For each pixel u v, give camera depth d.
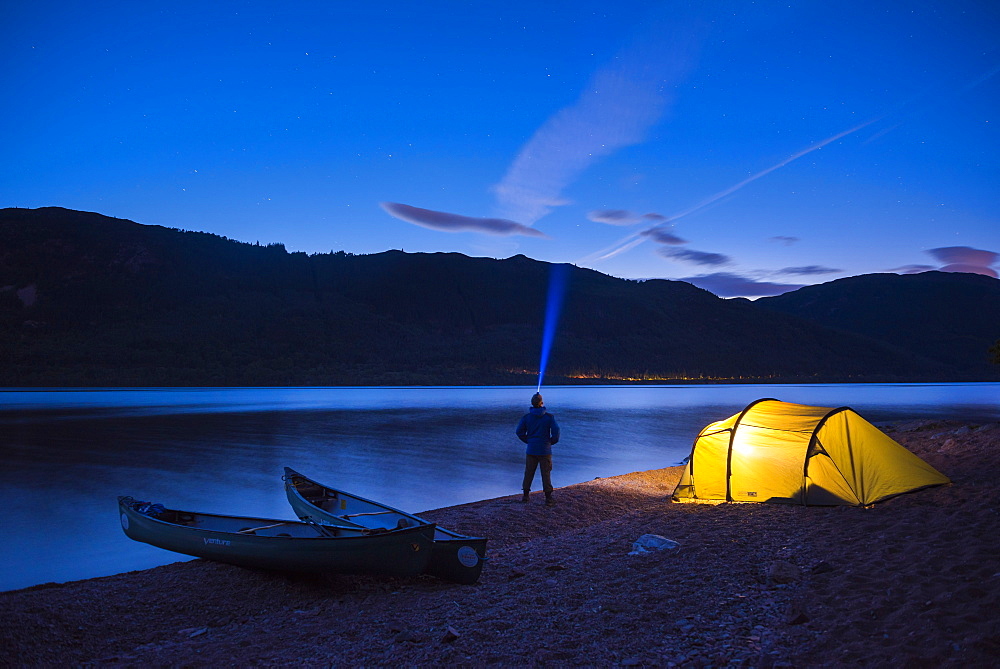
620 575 5.98
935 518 6.74
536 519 9.70
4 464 17.48
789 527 7.29
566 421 34.19
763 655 3.74
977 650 3.35
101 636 5.55
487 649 4.33
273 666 4.49
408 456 19.50
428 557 6.52
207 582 6.89
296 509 9.10
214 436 25.33
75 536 9.98
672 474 14.23
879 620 4.05
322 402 52.50
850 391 90.06
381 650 4.56
